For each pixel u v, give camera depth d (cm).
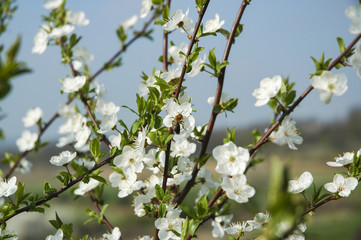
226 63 63
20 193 62
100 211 69
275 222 29
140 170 61
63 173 62
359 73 59
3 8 73
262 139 63
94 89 72
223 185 61
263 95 63
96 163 62
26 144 83
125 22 85
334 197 61
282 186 24
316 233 50
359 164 62
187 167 65
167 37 71
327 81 60
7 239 63
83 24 77
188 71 61
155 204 64
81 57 78
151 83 67
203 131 65
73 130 70
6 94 27
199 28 63
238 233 61
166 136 61
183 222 60
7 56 27
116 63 81
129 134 61
